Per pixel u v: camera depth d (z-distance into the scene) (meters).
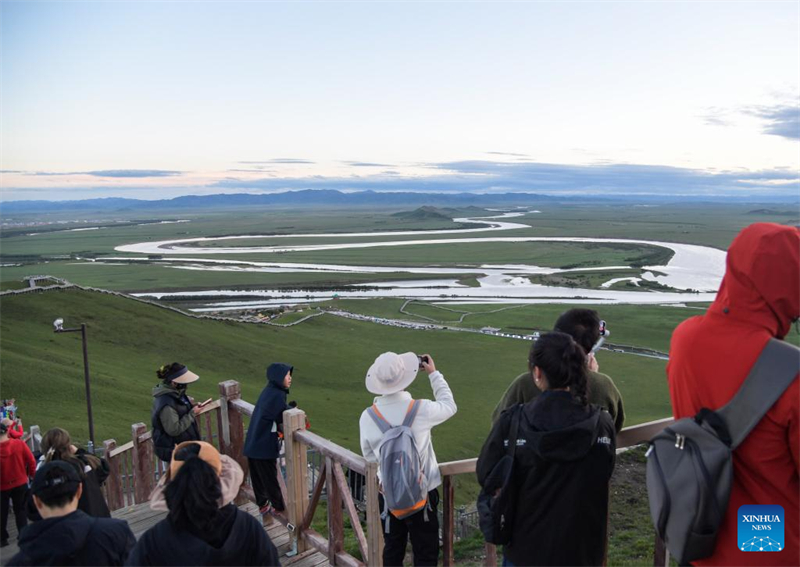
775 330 3.33
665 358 71.94
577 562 4.17
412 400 6.17
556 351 4.15
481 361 74.06
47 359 54.88
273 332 85.06
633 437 4.65
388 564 6.34
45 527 4.71
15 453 10.02
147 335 72.19
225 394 9.03
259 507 8.53
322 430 46.19
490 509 4.43
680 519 3.26
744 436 3.17
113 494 13.01
